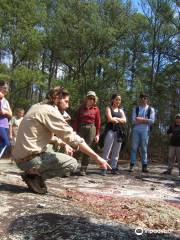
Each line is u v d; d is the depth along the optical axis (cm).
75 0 3269
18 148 530
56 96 550
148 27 3584
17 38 3167
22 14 3166
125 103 3338
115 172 1060
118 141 1050
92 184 852
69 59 3528
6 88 955
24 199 500
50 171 539
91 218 454
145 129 1173
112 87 3409
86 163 981
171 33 3622
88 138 971
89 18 3275
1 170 945
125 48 3534
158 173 1225
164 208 571
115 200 626
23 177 547
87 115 973
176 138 1254
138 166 1367
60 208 478
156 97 3672
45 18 3359
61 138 520
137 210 554
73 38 3300
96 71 3566
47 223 427
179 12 3531
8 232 411
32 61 3459
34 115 526
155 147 3491
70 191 683
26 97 3559
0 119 952
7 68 3152
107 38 3259
